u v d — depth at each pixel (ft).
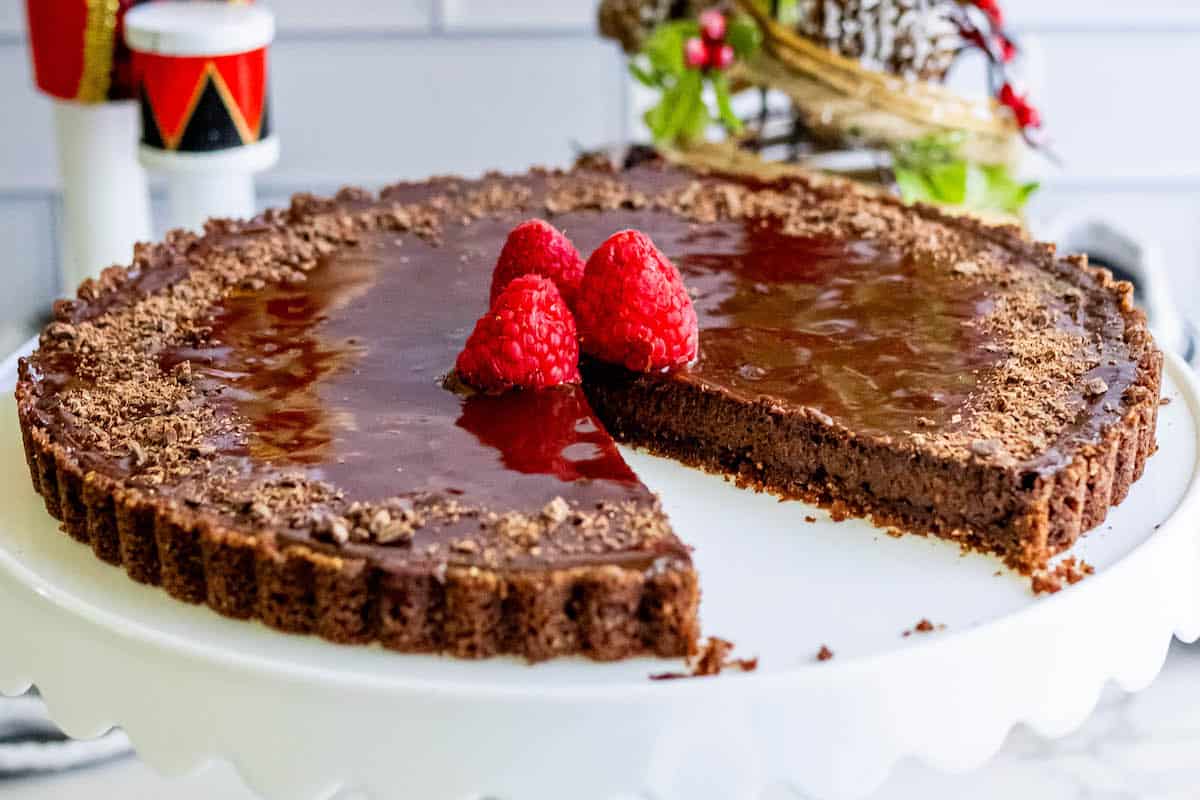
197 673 2.08
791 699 2.06
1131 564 2.18
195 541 2.15
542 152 4.01
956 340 2.43
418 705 2.05
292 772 2.07
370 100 3.90
